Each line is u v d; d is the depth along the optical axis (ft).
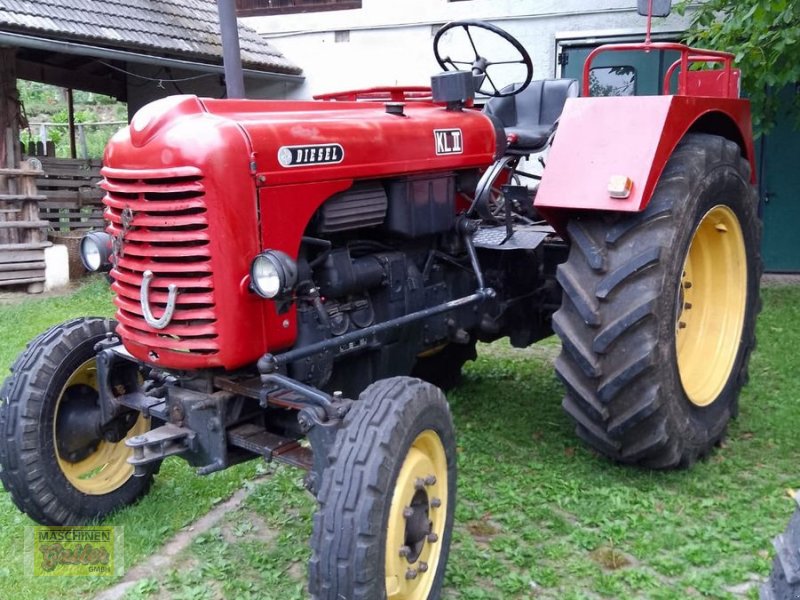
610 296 10.26
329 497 7.37
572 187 10.41
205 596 9.00
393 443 7.61
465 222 11.23
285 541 10.16
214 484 11.71
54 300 25.32
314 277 9.45
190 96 8.70
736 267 12.66
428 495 8.36
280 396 8.41
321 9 32.30
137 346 8.92
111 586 9.36
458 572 9.21
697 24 23.03
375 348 10.37
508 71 28.40
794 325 19.53
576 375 10.78
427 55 30.37
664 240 10.23
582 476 11.53
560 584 9.05
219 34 32.58
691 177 10.68
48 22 26.66
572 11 26.99
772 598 6.79
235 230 8.13
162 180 8.21
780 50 19.13
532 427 13.55
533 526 10.27
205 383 8.85
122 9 30.30
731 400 12.48
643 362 10.09
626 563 9.45
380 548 7.38
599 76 27.04
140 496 11.14
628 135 10.35
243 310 8.30
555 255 13.56
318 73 33.04
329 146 9.09
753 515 10.27
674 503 10.64
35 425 9.78
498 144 12.04
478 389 15.66
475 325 12.72
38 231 27.53
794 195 25.62
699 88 13.14
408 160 10.18
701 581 8.92
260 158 8.29
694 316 12.84
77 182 31.73
